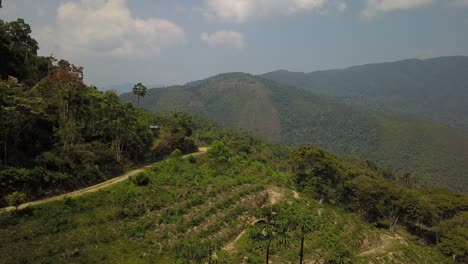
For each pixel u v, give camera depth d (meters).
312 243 46.84
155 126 84.62
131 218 42.38
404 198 72.06
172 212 45.38
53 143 50.78
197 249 36.03
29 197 40.44
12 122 42.75
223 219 47.44
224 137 132.25
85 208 41.12
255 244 35.44
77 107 58.31
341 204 73.56
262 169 71.44
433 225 74.75
